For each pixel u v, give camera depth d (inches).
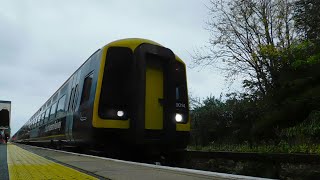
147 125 353.1
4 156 313.3
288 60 498.9
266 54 565.0
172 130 365.7
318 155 270.4
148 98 359.3
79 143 425.1
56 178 156.6
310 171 273.3
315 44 498.6
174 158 404.5
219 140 632.4
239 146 533.0
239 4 668.1
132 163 227.0
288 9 623.8
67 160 261.0
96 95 352.8
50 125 688.4
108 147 358.3
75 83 495.8
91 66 407.5
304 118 444.1
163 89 373.7
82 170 190.4
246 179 146.2
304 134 429.4
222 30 686.5
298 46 498.3
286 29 628.4
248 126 562.3
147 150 362.9
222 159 358.9
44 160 263.3
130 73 365.4
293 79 466.0
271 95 497.7
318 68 438.0
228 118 630.5
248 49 669.9
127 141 351.9
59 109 605.9
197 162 394.0
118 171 180.7
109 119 346.0
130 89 360.5
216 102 727.1
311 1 567.5
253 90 592.1
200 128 689.0
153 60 371.6
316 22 550.3
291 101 452.4
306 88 443.8
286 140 455.2
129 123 352.8
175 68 383.6
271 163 305.3
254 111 552.7
